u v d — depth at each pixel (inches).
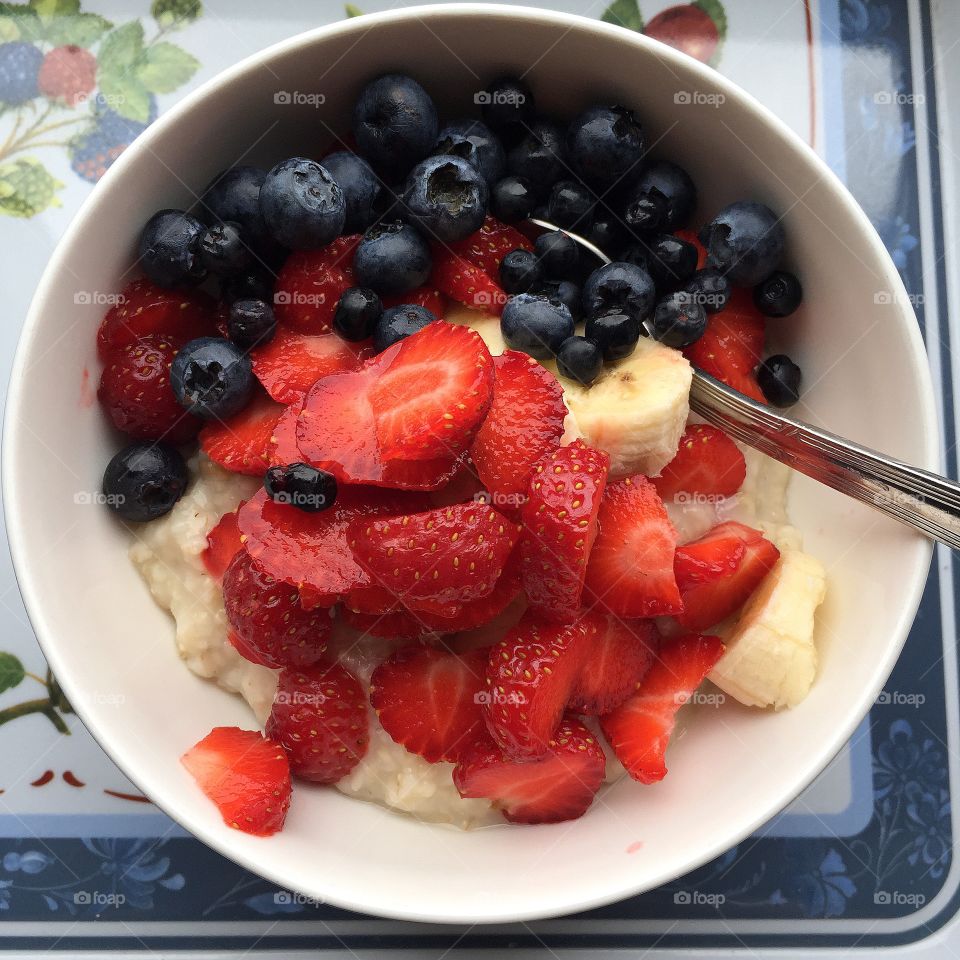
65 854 8.8
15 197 9.0
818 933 9.0
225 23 9.2
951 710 9.2
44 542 7.3
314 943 8.8
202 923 8.8
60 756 8.8
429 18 7.6
